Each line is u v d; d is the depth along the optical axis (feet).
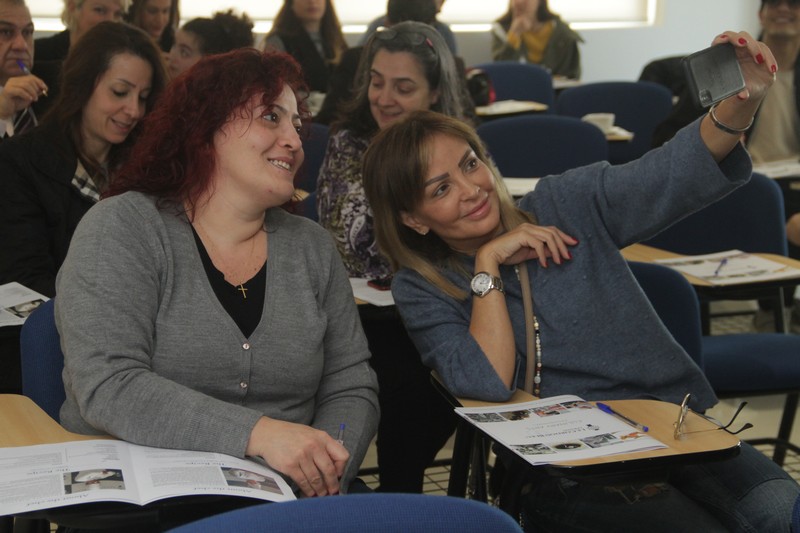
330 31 18.79
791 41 14.30
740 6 29.27
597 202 6.56
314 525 2.95
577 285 6.48
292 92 5.83
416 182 6.47
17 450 4.87
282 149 5.66
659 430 5.57
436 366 6.50
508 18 25.30
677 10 28.73
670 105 17.87
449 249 6.85
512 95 20.10
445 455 10.35
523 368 6.52
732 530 5.90
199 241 5.69
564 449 5.20
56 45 14.83
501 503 5.73
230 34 13.42
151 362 5.37
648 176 6.30
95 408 5.09
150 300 5.40
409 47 8.79
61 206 8.53
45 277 8.38
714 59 5.82
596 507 5.95
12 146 8.52
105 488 4.43
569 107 17.80
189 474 4.71
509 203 6.77
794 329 14.14
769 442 9.93
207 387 5.48
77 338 5.20
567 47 25.02
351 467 5.64
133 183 5.70
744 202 10.16
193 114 5.60
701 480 6.12
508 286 6.55
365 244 8.68
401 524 3.02
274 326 5.63
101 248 5.37
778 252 10.07
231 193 5.68
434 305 6.62
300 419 5.82
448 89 9.11
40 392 5.76
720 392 8.68
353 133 8.95
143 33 8.77
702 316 10.85
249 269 5.76
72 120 8.59
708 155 6.08
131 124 8.61
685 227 10.37
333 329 6.05
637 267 7.74
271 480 4.83
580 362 6.44
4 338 6.95
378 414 6.11
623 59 28.63
